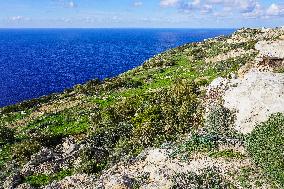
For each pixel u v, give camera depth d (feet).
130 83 245.24
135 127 148.25
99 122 168.76
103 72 566.36
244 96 128.47
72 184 115.14
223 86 141.69
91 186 106.32
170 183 94.68
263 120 119.14
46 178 126.31
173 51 348.59
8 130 171.73
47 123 186.60
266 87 125.59
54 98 264.52
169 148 112.88
